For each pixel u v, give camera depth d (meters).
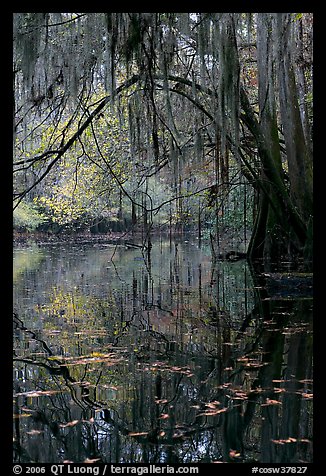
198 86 9.93
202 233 21.72
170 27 7.83
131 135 9.57
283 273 8.95
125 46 7.71
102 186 14.45
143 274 11.30
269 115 10.95
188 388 3.83
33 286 9.38
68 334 5.53
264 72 10.25
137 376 4.12
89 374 4.21
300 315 6.36
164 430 3.21
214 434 3.12
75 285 9.52
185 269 12.15
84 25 8.33
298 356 4.54
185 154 12.88
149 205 20.19
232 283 9.48
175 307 7.14
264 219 11.84
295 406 3.46
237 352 4.73
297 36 11.46
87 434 3.18
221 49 8.30
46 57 8.28
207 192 14.44
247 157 13.38
